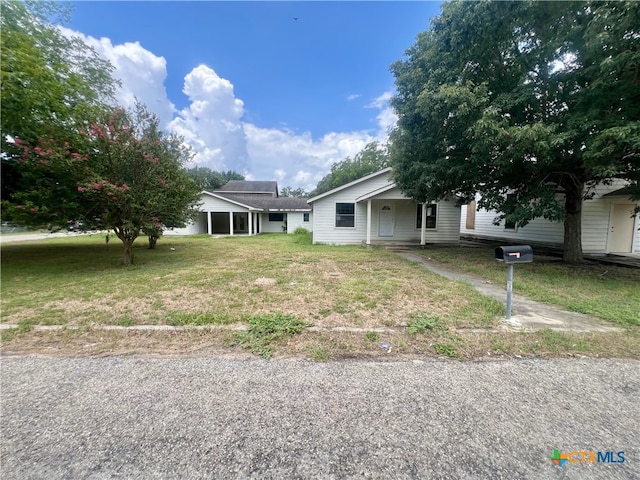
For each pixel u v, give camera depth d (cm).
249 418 183
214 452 156
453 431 172
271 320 343
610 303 426
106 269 708
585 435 170
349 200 1338
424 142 755
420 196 881
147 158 687
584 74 549
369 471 145
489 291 507
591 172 612
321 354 269
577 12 518
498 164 604
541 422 181
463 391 213
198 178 1248
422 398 204
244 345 286
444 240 1306
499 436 168
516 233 1290
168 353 272
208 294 471
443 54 662
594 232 1002
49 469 145
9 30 617
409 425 177
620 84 486
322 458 153
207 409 191
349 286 522
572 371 242
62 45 806
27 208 678
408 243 1244
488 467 147
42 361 255
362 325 337
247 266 746
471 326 336
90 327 328
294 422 179
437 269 715
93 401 199
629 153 509
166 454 155
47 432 170
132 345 288
